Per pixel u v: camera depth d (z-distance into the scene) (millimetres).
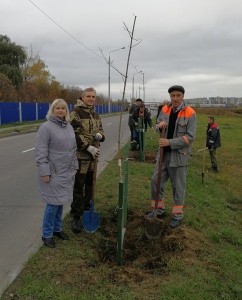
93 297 3172
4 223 5266
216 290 3477
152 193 5160
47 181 4051
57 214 4336
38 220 5402
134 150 12531
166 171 5055
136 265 3938
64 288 3291
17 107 29953
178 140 4641
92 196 4633
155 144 14188
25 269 3613
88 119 4602
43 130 4012
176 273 3686
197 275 3678
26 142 16594
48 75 60344
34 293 3186
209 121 10945
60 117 4137
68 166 4160
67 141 4109
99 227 4891
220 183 9500
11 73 38656
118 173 8219
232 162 13203
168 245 4332
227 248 4707
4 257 4113
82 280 3453
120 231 3801
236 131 26875
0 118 27094
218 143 10914
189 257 4062
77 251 4059
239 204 7734
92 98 4594
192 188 7719
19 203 6328
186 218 5320
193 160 12281
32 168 9734
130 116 12203
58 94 51844
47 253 3975
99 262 3977
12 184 7820
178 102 4723
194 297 3258
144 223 5062
